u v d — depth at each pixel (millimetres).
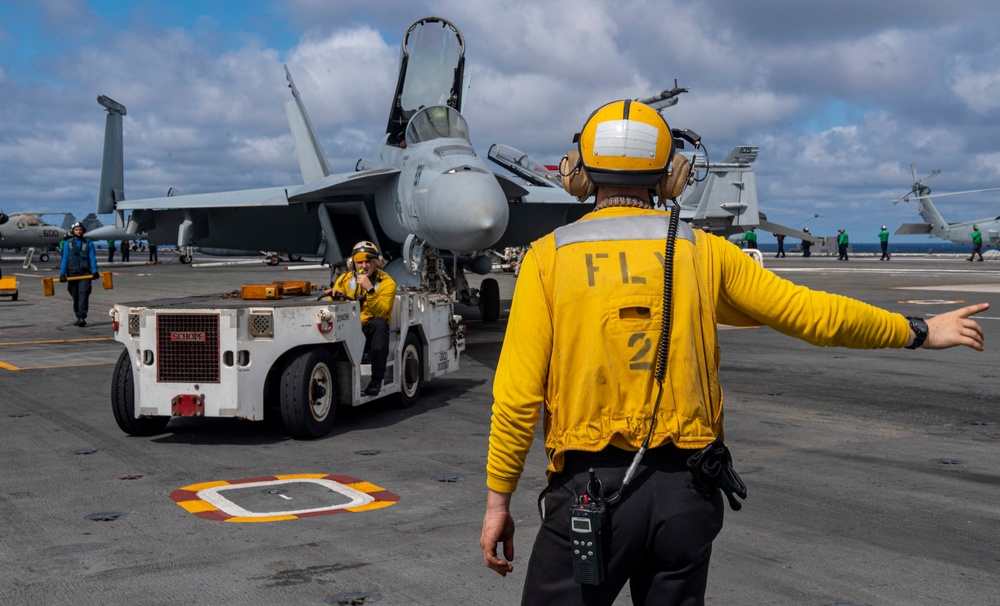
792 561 3934
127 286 30625
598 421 1967
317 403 6883
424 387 9531
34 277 39438
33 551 4137
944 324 2045
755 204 26438
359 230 16203
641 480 1943
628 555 1961
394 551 4102
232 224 18172
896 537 4270
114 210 18781
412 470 5773
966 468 5688
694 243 2055
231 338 6496
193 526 4531
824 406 8055
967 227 60906
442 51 13945
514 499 5027
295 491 5250
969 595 3523
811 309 2021
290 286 7922
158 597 3539
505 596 3535
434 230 11500
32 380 10094
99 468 5875
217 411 6539
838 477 5469
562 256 2023
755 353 12219
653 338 1963
